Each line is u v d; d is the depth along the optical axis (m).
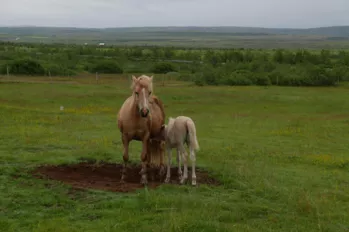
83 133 19.45
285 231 8.65
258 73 57.28
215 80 53.97
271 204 10.23
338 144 20.58
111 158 14.31
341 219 9.54
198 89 45.19
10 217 8.66
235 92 44.34
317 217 9.45
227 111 33.72
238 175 12.53
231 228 8.46
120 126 11.48
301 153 17.61
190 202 9.73
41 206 9.31
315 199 10.66
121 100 34.59
